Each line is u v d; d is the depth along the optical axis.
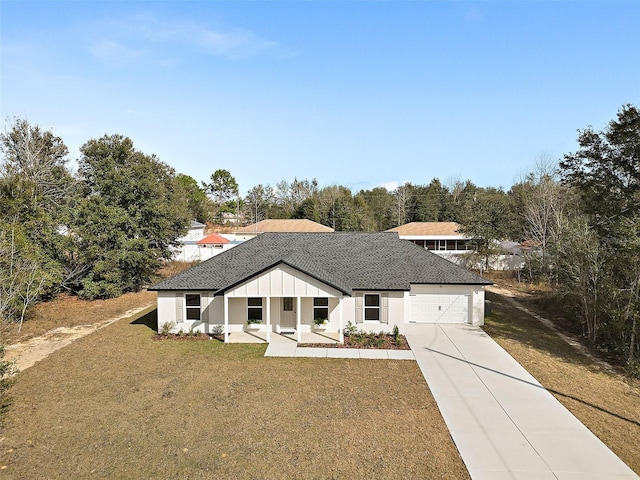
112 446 10.02
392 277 20.97
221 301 20.30
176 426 11.04
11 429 10.84
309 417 11.57
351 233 25.86
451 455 9.68
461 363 16.17
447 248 58.62
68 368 15.51
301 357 16.80
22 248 22.95
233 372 15.09
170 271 41.91
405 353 17.36
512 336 20.16
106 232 30.38
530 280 38.28
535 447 10.04
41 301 28.22
